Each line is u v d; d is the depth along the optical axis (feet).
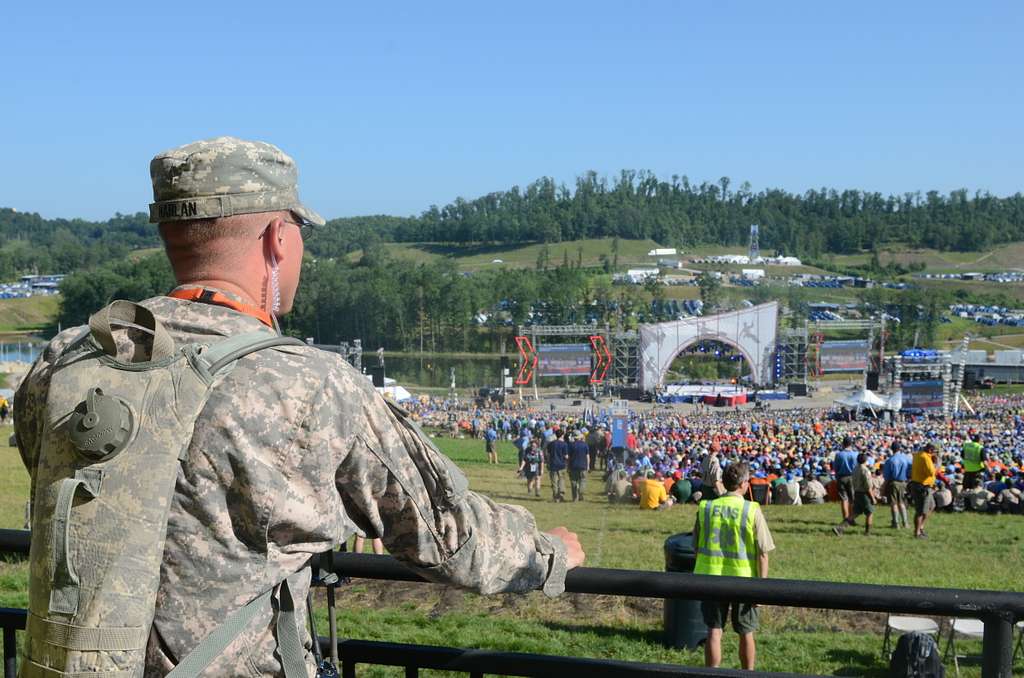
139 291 538.47
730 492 23.20
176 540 5.34
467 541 6.12
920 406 254.88
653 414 257.55
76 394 5.67
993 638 6.77
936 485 76.02
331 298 512.22
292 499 5.53
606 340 306.76
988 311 641.40
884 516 69.82
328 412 5.66
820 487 80.84
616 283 560.61
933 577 42.06
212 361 5.58
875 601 6.91
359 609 29.22
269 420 5.50
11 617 8.51
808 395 322.14
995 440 161.58
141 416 5.47
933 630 25.58
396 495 5.95
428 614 28.86
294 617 5.68
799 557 48.01
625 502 80.48
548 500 83.76
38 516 5.55
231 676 5.43
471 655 7.50
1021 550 50.78
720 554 23.00
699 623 26.53
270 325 6.46
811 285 643.04
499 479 102.42
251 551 5.48
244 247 6.23
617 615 29.48
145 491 5.31
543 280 541.75
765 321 300.81
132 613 5.18
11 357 456.45
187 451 5.40
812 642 27.96
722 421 240.12
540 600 30.76
